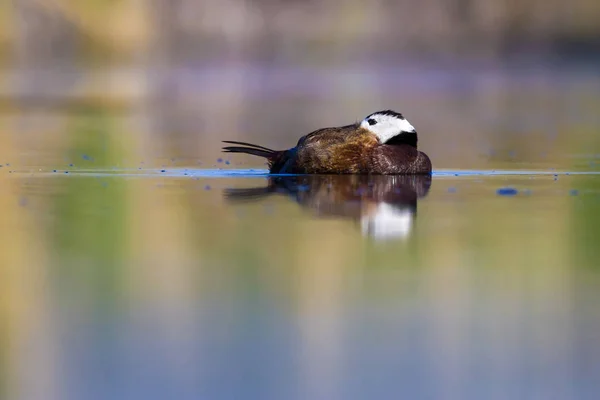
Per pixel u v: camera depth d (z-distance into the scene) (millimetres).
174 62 49625
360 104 34656
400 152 15977
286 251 10445
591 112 32156
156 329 7984
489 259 10203
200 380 6973
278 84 42469
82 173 16734
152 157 19656
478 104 35281
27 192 14383
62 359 7398
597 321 8242
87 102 33969
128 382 6949
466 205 13320
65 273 9594
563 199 13883
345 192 14234
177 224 11844
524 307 8625
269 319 8242
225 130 26422
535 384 6961
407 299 8828
